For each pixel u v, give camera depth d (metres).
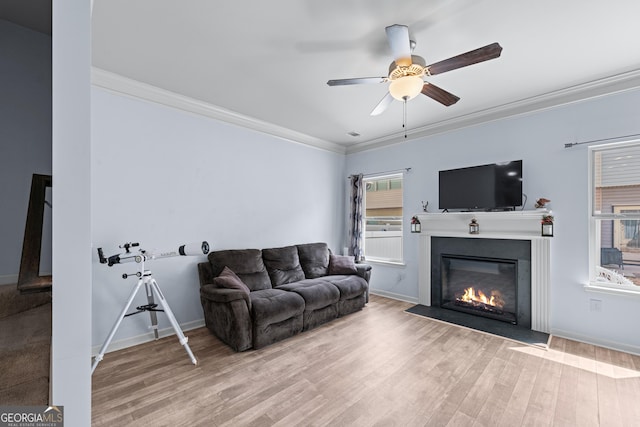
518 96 3.20
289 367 2.47
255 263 3.68
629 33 2.11
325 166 5.10
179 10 1.91
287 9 1.90
